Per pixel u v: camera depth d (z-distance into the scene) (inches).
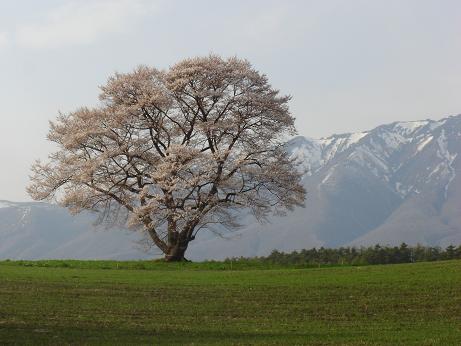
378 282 1641.2
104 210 2485.2
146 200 2362.2
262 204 2431.1
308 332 1175.0
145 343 1033.5
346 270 1909.4
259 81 2474.2
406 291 1530.5
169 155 2329.0
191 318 1291.8
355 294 1521.9
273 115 2444.6
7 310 1298.0
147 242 2497.5
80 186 2417.6
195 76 2411.4
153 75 2500.0
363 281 1662.2
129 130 2449.6
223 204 2369.6
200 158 2300.7
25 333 1080.8
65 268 2108.8
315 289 1582.2
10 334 1067.3
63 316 1261.1
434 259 3107.8
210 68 2415.1
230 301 1464.1
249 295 1526.8
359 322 1282.0
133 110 2375.7
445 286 1560.0
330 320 1302.9
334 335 1143.0
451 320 1290.6
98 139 2416.3
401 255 3115.2
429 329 1206.9
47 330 1115.9
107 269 2094.0
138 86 2453.2
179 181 2287.2
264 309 1392.7
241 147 2440.9
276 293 1545.3
